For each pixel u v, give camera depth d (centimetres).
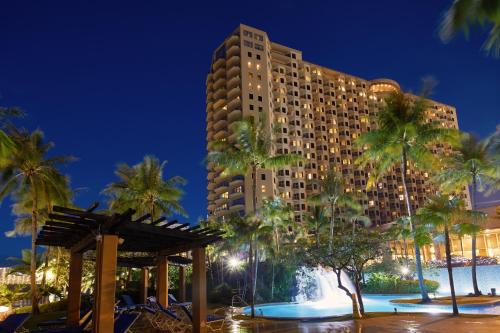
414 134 2678
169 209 3928
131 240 1313
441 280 3750
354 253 1848
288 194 9594
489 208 5325
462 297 2841
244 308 2864
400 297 3266
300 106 11012
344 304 3031
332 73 12356
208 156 2627
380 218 11575
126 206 3706
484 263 4219
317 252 1905
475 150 3319
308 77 11444
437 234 2597
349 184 11350
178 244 1415
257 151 2589
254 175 2647
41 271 4003
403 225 2877
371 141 2844
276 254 3775
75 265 1397
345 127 11831
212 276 3934
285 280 3528
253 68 9675
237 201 8838
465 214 1931
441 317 1789
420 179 12531
